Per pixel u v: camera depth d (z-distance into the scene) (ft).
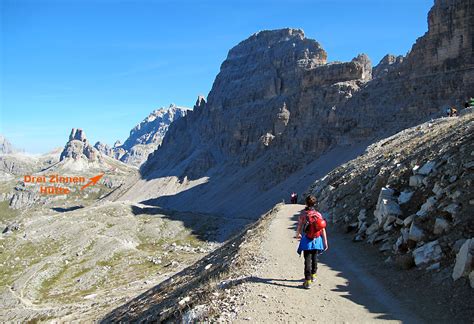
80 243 409.08
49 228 460.55
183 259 329.31
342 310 33.63
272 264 49.90
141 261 348.79
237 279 44.47
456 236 40.93
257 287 39.91
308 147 627.46
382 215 60.34
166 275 235.40
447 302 32.76
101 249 389.39
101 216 504.43
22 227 472.85
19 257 393.50
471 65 455.63
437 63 489.67
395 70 564.30
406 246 47.91
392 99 540.11
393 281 41.06
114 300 145.07
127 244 407.44
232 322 31.73
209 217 498.69
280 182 621.72
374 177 86.22
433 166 60.18
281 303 35.14
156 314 49.75
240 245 71.61
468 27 459.73
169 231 452.76
